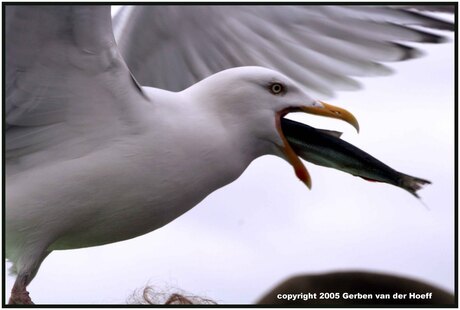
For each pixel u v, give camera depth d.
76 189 7.67
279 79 8.28
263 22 10.69
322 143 8.41
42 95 7.56
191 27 10.47
